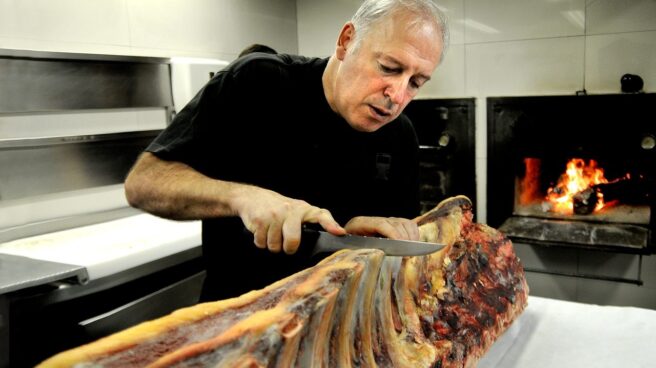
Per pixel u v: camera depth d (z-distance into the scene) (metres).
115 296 1.95
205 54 2.96
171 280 2.15
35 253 1.86
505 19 3.00
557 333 1.34
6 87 2.02
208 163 1.13
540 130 2.91
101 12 2.38
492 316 1.21
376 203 1.37
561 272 3.00
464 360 1.07
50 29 2.18
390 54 0.94
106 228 2.25
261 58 1.18
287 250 0.81
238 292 1.24
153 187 1.01
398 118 1.37
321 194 1.28
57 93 2.19
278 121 1.19
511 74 3.03
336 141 1.24
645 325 1.35
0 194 2.04
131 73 2.45
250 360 0.57
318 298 0.68
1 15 2.02
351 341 0.82
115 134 2.42
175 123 1.13
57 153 2.22
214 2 3.00
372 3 0.99
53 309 1.74
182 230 2.19
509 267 1.41
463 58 3.14
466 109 3.11
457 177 3.19
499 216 3.11
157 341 0.60
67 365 0.53
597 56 2.81
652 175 2.67
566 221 2.97
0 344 1.51
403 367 0.92
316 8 3.60
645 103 2.59
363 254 0.83
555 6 2.86
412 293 1.10
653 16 2.65
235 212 0.92
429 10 0.96
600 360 1.21
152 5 2.63
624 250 2.60
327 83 1.17
